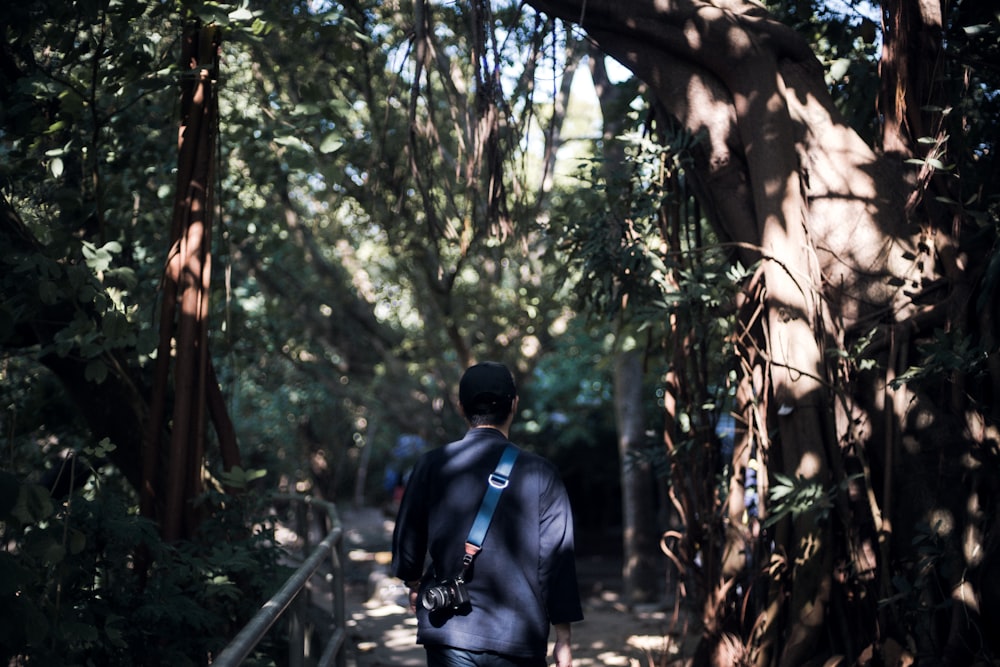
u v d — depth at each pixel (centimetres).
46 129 470
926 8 432
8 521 257
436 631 283
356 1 575
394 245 1052
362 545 1584
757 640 427
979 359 363
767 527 430
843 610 407
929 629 391
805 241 419
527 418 1376
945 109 407
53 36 462
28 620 256
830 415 406
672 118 473
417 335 1409
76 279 396
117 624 360
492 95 459
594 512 1550
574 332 1276
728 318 464
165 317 465
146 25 557
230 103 688
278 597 279
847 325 423
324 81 702
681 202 518
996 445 394
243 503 456
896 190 432
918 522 399
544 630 287
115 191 610
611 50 461
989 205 422
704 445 486
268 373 1252
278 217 1005
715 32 434
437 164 742
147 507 469
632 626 810
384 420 1553
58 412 612
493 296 1186
